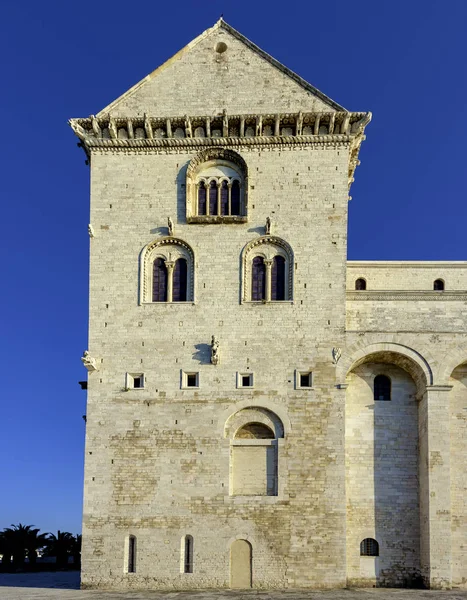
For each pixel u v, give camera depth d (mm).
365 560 45094
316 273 47156
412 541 45375
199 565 43094
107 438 45438
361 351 46000
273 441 44844
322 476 44000
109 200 49094
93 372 46625
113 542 43875
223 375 46000
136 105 50312
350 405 47500
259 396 45500
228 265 47656
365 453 46781
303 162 48844
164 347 46688
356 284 52500
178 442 45125
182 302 47219
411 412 47438
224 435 44969
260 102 49844
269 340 46375
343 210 48000
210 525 43594
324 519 43281
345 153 48812
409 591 41594
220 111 49875
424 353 45844
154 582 43031
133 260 48125
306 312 46625
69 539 84938
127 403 45938
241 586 42625
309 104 49500
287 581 42531
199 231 48281
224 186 49469
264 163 49000
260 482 44438
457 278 52250
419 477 46344
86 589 43281
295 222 48000
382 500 46062
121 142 49531
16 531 80625
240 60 50688
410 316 46719
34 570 79312
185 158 49500
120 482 44750
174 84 50562
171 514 43969
